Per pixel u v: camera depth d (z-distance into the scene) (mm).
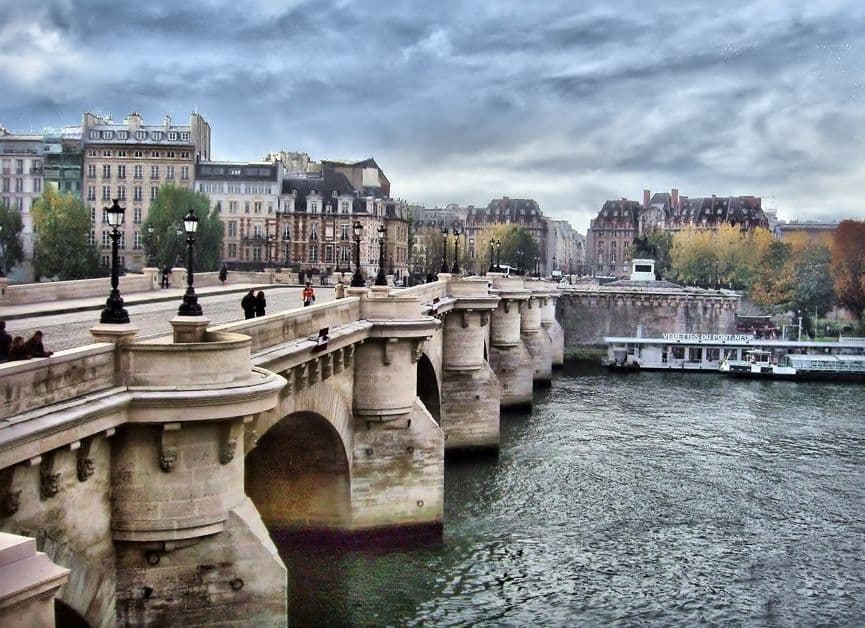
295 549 42344
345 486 42281
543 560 44625
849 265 165500
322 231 191000
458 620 37719
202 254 150000
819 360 124125
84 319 44938
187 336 24938
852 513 54906
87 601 21938
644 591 41594
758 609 40281
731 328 154250
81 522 21578
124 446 22875
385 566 42844
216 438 23703
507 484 58938
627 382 116562
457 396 67188
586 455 68438
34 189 184250
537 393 103375
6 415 18297
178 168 184750
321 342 34062
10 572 11781
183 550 23875
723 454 70125
